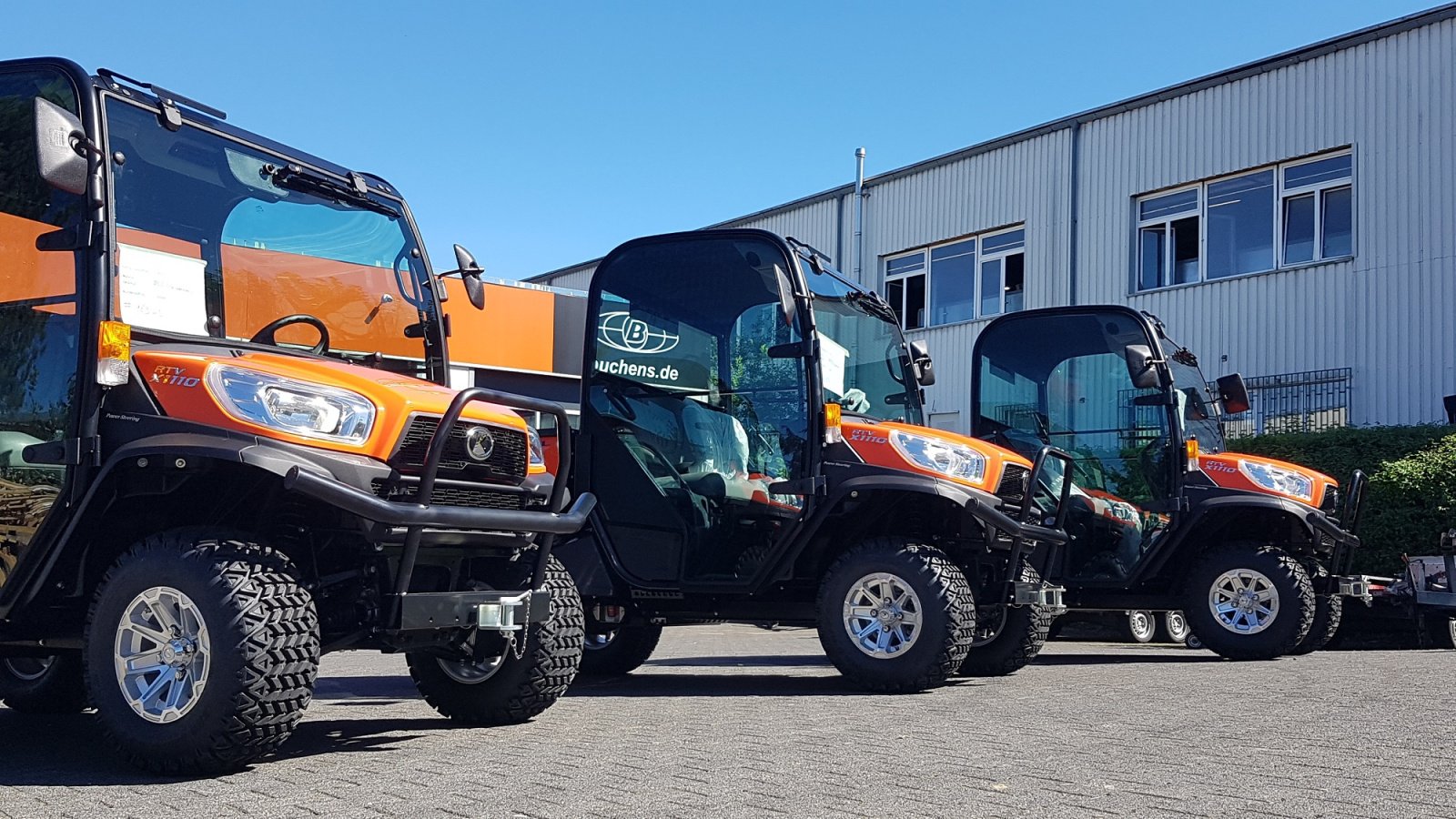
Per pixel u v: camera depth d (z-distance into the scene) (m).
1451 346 13.76
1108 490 8.93
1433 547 11.80
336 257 4.82
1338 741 4.28
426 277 5.19
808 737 4.42
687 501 6.58
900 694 5.99
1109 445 8.96
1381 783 3.48
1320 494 9.02
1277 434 13.53
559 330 13.67
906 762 3.85
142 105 4.23
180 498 4.01
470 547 4.39
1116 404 8.98
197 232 4.30
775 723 4.86
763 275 6.52
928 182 19.75
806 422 6.32
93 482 3.73
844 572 6.16
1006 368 9.39
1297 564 8.50
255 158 4.62
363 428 3.89
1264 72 15.63
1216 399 9.88
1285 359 15.17
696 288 6.68
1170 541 8.71
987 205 18.84
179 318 4.17
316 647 3.75
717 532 6.51
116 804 3.24
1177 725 4.70
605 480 6.77
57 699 5.28
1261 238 15.73
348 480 3.76
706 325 6.63
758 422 6.45
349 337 4.79
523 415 4.95
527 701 4.74
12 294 3.96
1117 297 17.06
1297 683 6.45
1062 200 17.84
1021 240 18.53
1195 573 8.70
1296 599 8.41
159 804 3.25
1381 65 14.52
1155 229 16.89
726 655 9.71
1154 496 8.80
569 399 13.82
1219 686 6.30
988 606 6.67
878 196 20.50
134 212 4.07
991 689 6.23
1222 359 15.77
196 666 3.62
